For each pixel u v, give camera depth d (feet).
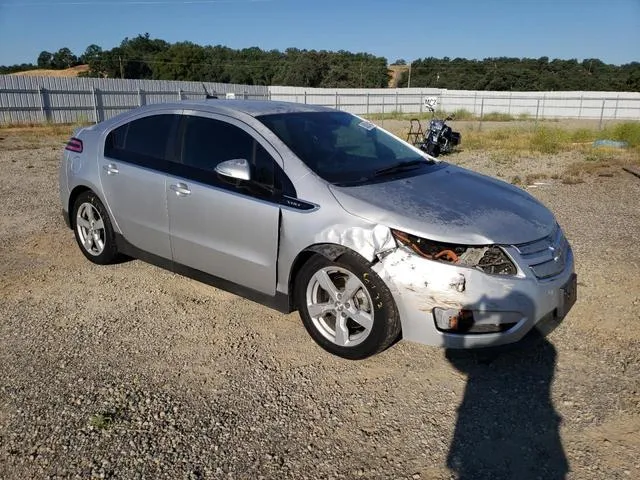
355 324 11.66
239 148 12.82
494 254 10.36
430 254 10.24
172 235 13.89
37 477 8.05
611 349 12.19
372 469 8.42
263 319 13.51
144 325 13.02
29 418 9.37
